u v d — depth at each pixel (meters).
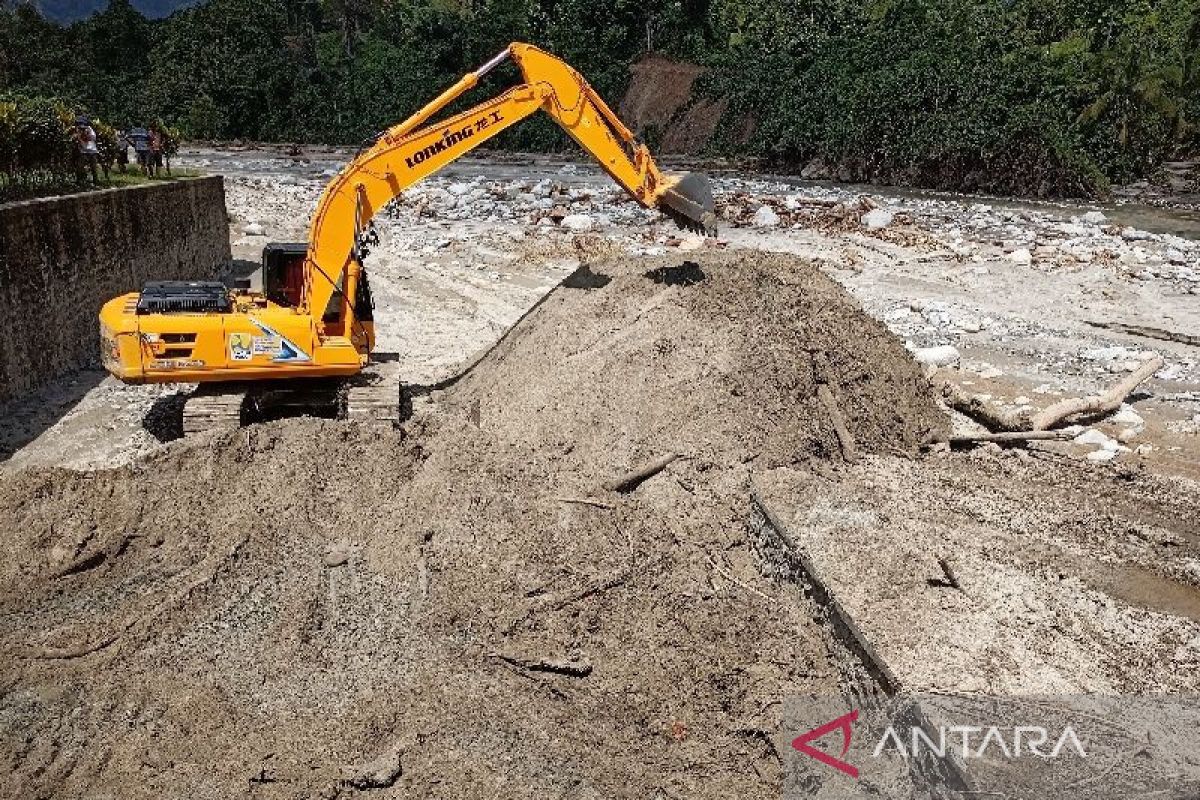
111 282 17.00
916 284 22.52
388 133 11.88
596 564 8.93
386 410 11.73
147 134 25.84
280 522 9.55
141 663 7.71
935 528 9.88
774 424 10.97
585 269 14.27
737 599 8.62
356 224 11.80
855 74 47.03
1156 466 12.10
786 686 7.56
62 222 15.05
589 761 6.82
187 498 9.81
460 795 6.46
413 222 29.53
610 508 9.73
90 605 8.48
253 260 26.16
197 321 11.12
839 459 11.31
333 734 6.97
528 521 9.41
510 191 35.41
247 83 63.56
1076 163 39.47
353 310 12.04
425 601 8.52
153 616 8.22
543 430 11.46
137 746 6.81
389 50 67.44
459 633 8.13
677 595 8.61
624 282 13.04
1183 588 9.19
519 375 12.77
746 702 7.40
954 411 13.62
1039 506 10.72
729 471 10.48
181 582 8.79
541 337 13.11
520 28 63.38
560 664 7.72
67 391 14.19
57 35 66.44
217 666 7.70
